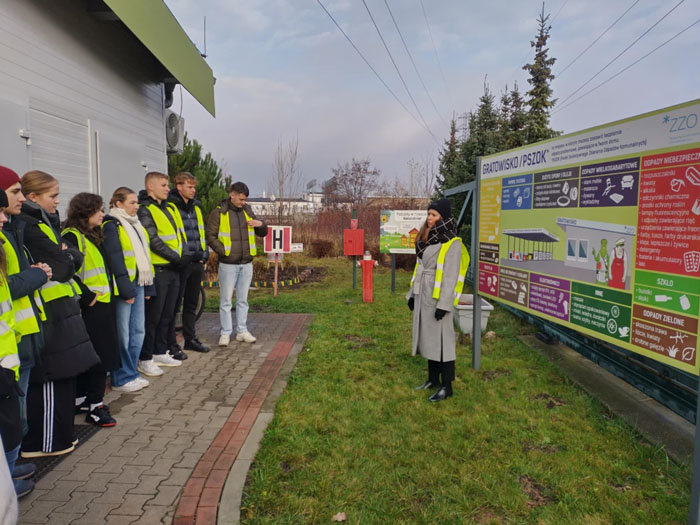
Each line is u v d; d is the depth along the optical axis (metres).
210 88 7.44
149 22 5.12
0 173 2.46
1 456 1.81
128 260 4.15
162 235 4.77
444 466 3.14
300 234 17.78
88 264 3.54
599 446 3.43
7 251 2.57
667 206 2.81
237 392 4.39
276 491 2.84
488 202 5.04
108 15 5.29
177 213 5.03
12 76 4.04
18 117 4.08
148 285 4.36
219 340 5.98
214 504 2.69
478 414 3.93
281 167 17.22
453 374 4.26
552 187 4.00
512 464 3.16
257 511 2.66
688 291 2.65
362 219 18.39
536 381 4.70
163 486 2.85
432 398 4.21
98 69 5.47
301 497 2.78
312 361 5.32
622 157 3.18
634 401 4.23
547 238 4.07
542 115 11.44
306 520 2.60
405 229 9.98
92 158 5.32
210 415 3.89
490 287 4.97
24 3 4.18
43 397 3.10
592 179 3.50
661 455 3.29
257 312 8.04
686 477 3.03
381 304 8.63
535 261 4.25
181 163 11.59
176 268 4.93
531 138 11.32
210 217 5.68
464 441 3.46
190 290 5.61
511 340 6.20
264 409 4.05
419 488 2.90
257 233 6.21
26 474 2.83
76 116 5.02
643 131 3.00
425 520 2.59
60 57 4.73
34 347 2.84
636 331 3.07
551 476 3.03
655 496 2.85
